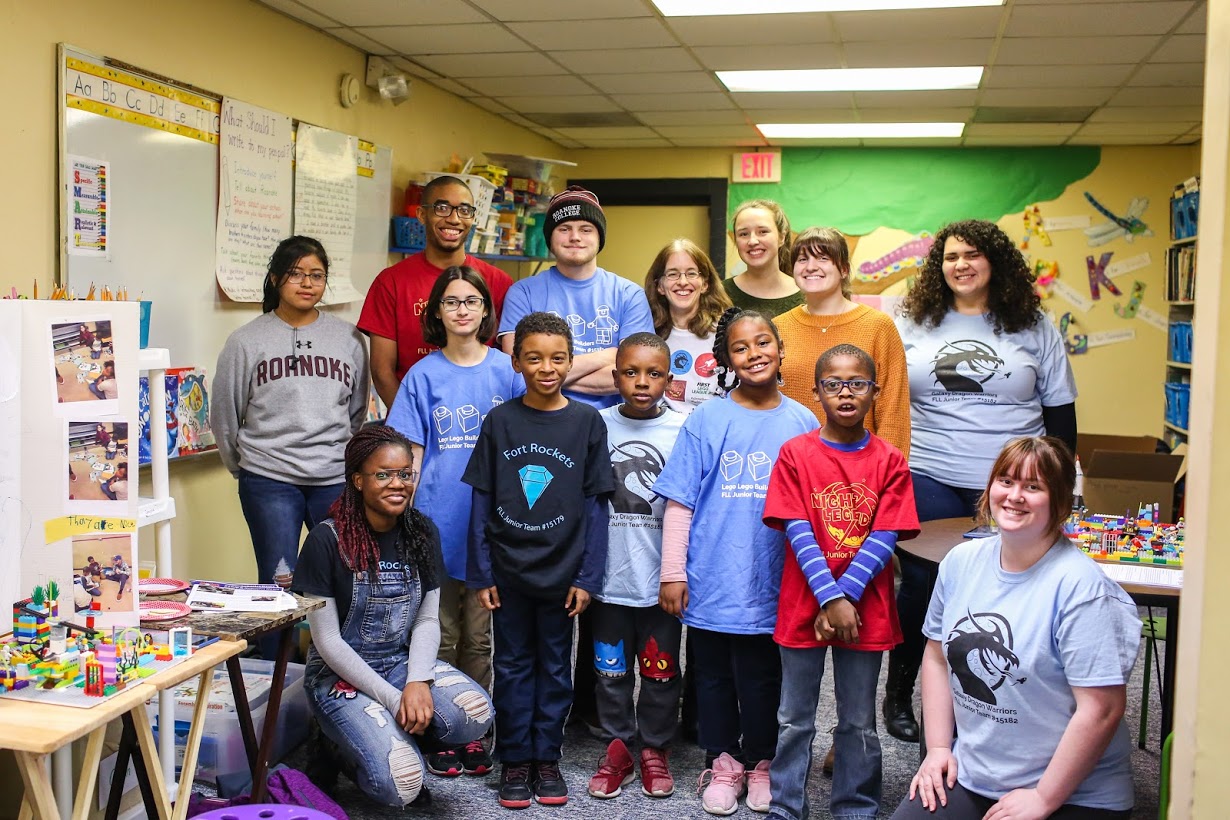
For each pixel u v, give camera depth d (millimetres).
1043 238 6773
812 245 2781
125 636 1828
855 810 2322
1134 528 2441
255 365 2963
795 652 2301
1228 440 1120
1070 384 2881
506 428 2594
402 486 2369
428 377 2836
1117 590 1794
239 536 3795
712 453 2525
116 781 2125
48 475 1844
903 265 6992
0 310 1784
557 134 6742
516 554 2537
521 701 2598
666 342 3061
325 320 3104
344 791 2645
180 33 3285
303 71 4027
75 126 2828
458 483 2803
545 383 2568
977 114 5695
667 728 2680
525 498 2549
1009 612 1854
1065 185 6723
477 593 2594
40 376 1826
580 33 4133
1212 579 1134
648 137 6777
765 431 2523
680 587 2516
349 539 2396
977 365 2844
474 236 4984
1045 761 1830
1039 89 5023
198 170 3400
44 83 2738
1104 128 6027
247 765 2547
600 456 2604
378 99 4637
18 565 1812
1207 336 1134
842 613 2197
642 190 7336
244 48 3637
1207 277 1134
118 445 1880
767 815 2510
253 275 3723
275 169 3834
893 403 2738
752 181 7172
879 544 2242
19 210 2672
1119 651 1747
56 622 1827
